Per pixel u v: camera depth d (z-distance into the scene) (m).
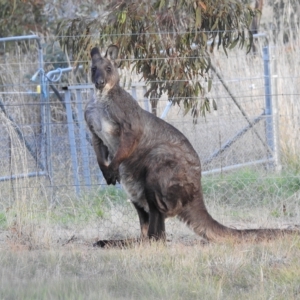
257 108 42.25
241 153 39.75
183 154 26.62
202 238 27.30
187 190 26.39
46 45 52.97
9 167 33.25
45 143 34.28
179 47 33.88
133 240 26.30
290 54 46.09
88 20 36.09
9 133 33.03
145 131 26.83
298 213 31.64
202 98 34.16
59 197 33.59
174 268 21.44
